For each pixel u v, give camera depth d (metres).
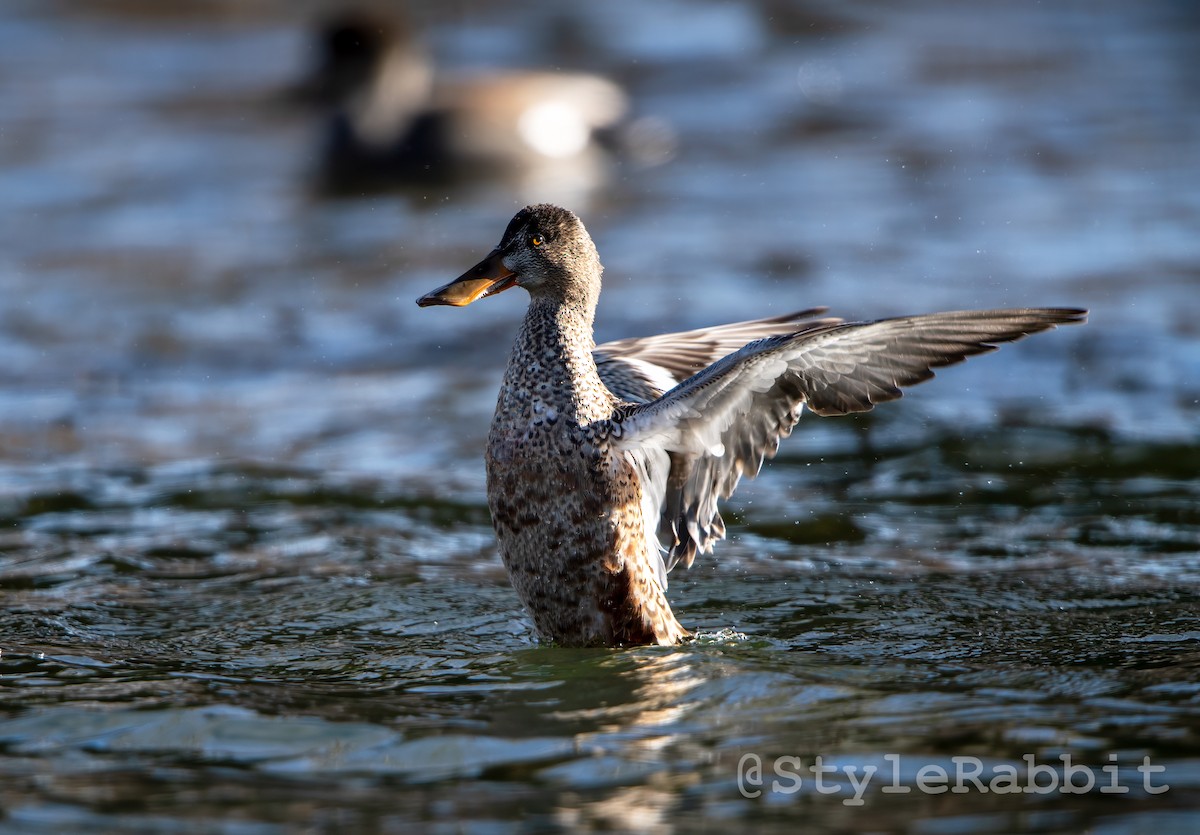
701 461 9.27
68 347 16.72
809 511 12.02
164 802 6.81
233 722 7.85
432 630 9.68
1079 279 18.25
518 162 25.36
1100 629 9.41
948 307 17.19
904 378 8.58
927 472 12.78
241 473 13.00
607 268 19.47
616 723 7.82
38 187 23.66
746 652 9.12
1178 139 25.41
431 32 34.69
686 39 34.34
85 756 7.38
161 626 9.70
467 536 11.66
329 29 26.20
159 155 25.80
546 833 6.44
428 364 16.22
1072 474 12.59
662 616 9.39
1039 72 30.77
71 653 9.10
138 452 13.59
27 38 34.34
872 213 21.77
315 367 16.14
